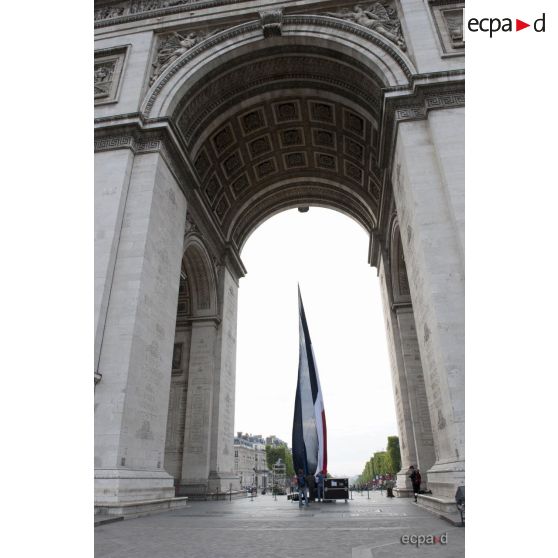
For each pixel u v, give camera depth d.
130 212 25.42
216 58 30.86
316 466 26.31
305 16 31.00
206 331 39.28
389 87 26.56
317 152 42.19
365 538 11.35
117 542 11.48
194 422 36.28
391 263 38.88
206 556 9.32
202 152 36.44
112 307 22.83
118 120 27.80
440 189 23.20
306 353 26.25
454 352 19.41
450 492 17.34
